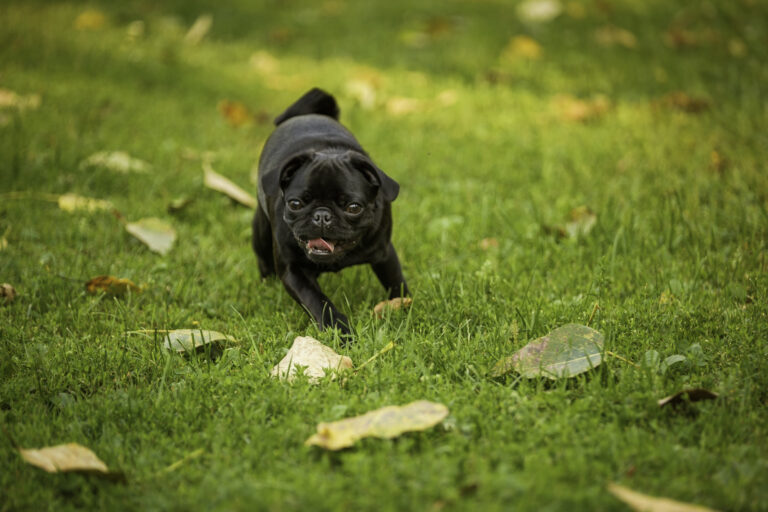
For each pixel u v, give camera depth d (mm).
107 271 5211
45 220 5949
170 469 3098
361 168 4293
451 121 8414
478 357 3926
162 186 6734
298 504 2803
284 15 12844
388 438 3141
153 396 3719
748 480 2893
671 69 9750
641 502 2680
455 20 12102
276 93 9438
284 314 4660
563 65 10156
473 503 2758
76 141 7367
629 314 4340
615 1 12773
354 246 4406
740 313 4332
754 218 5582
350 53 10977
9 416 3566
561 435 3232
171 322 4586
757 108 8188
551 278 5086
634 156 7188
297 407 3508
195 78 9750
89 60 9797
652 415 3424
